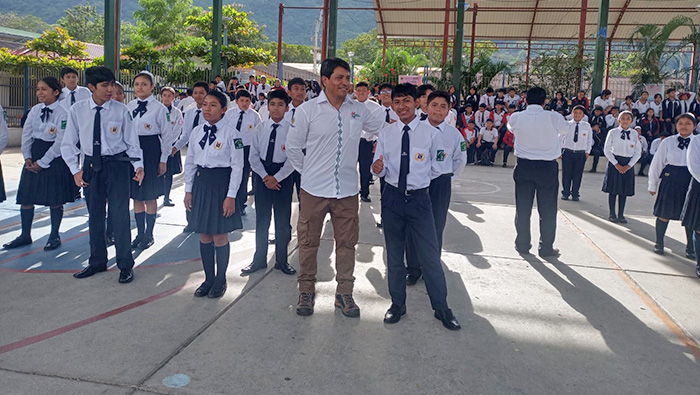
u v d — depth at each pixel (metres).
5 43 33.47
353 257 3.83
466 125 14.59
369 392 2.73
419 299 4.16
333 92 3.60
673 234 6.62
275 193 4.62
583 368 3.07
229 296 4.06
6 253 5.04
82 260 4.89
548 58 17.97
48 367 2.89
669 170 5.48
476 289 4.38
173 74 18.03
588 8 25.25
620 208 7.26
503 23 27.75
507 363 3.10
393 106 3.75
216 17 15.88
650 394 2.81
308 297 3.78
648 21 26.28
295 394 2.69
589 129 8.84
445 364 3.07
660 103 14.79
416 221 3.63
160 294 4.07
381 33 28.62
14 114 14.67
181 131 7.08
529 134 5.33
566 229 6.77
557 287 4.50
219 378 2.82
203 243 4.04
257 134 4.53
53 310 3.70
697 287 4.60
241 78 20.59
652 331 3.63
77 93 5.95
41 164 5.00
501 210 7.80
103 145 4.23
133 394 2.64
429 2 24.83
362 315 3.76
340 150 3.67
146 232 5.45
